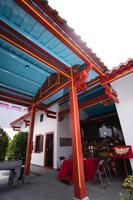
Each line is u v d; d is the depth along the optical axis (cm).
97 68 403
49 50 370
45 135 941
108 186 430
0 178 570
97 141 867
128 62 374
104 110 828
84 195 316
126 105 453
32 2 222
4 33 286
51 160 834
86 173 503
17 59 445
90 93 672
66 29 263
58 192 390
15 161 480
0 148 470
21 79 548
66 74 428
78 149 354
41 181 517
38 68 500
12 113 1593
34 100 643
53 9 229
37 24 306
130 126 430
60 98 671
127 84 461
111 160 609
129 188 204
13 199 344
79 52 327
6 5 269
